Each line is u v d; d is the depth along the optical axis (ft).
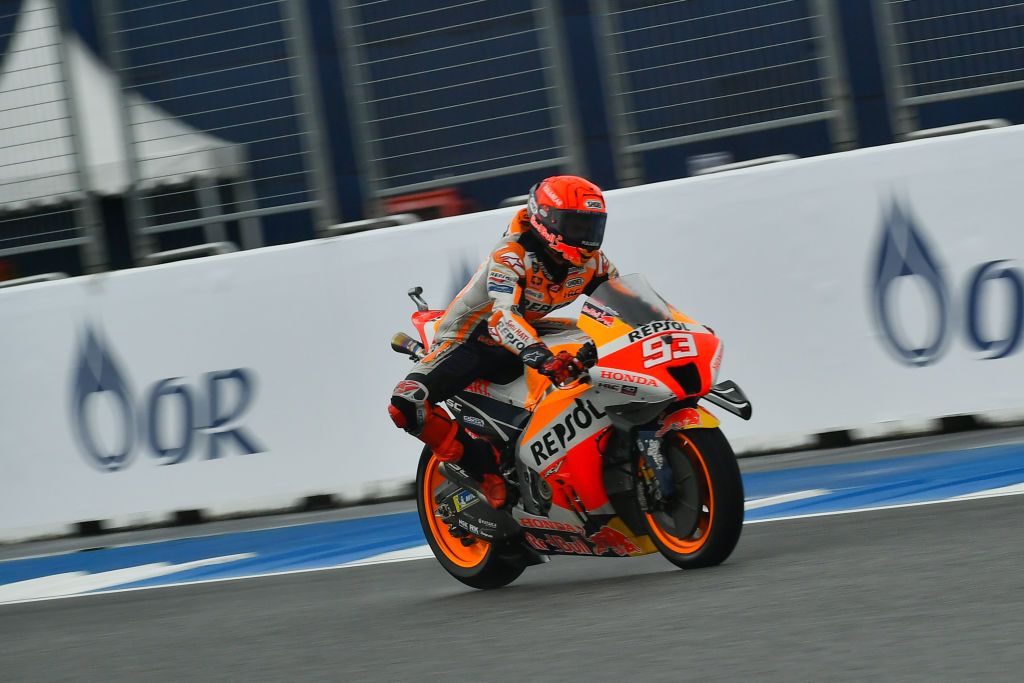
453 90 91.45
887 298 84.28
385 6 92.02
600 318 54.65
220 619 59.00
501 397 59.16
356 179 96.12
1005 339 82.58
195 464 93.25
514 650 42.27
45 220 97.14
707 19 88.48
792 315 85.76
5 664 53.72
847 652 35.73
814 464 82.23
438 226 89.20
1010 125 85.46
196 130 93.91
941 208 83.20
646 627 42.68
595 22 90.02
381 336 90.07
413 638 47.55
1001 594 40.70
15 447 96.43
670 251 87.40
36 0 96.89
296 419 91.66
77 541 95.81
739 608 43.68
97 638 57.62
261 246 95.61
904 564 48.37
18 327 96.07
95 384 94.89
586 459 54.65
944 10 86.99
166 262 95.45
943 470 74.13
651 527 53.83
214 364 92.79
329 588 65.62
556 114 89.51
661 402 52.06
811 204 85.25
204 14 93.25
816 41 86.99
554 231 54.85
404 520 84.79
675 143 89.56
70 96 96.17
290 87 91.97
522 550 59.36
